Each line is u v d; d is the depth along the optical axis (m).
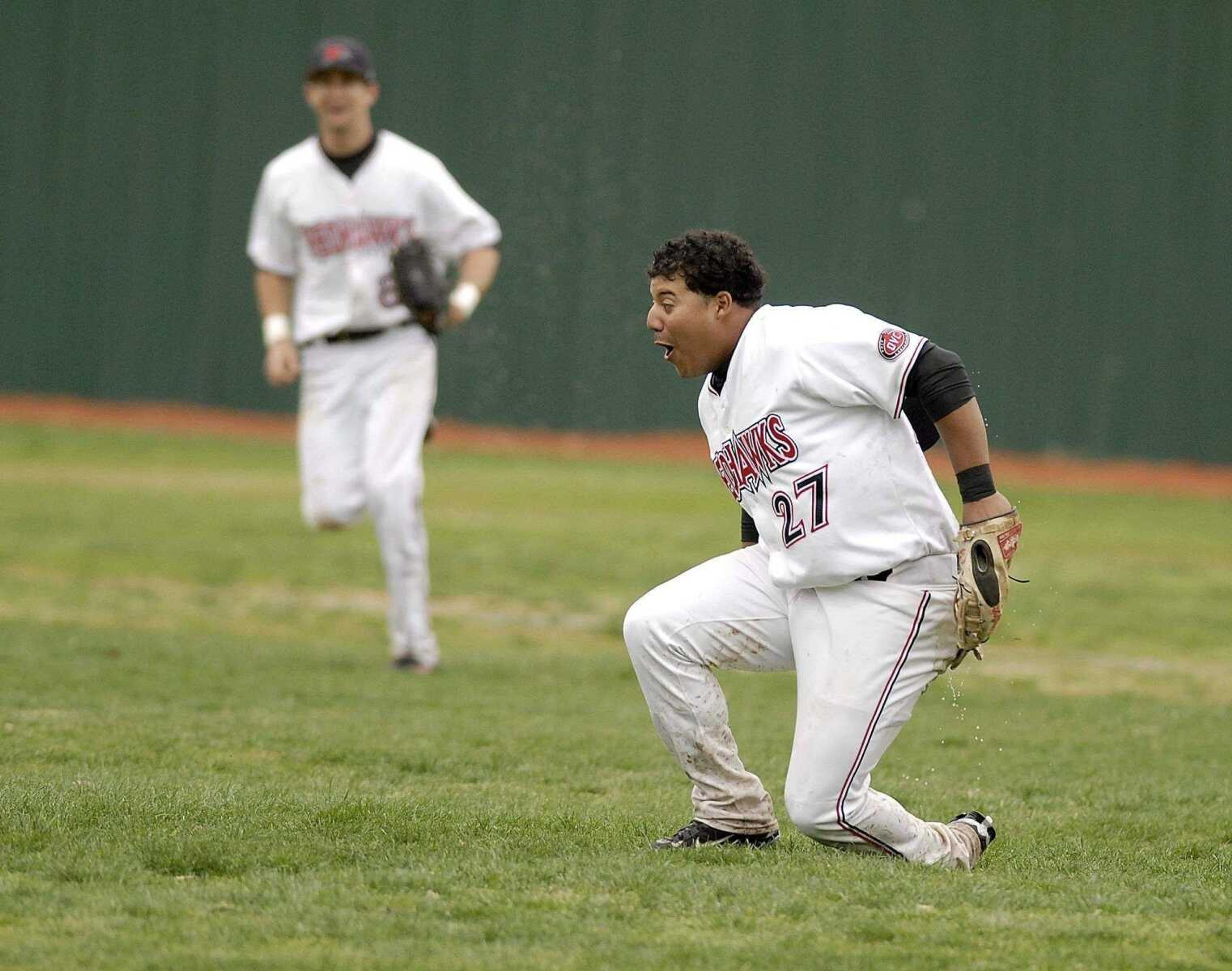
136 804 17.53
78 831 16.34
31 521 55.22
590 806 19.50
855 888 14.84
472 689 30.31
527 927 13.42
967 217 93.88
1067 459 93.50
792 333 15.52
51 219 97.00
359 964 12.32
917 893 14.71
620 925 13.60
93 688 27.66
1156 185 92.81
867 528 15.51
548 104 93.31
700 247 15.88
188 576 45.69
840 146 94.38
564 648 37.28
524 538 56.03
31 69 96.69
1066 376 93.50
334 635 37.97
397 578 32.50
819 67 94.12
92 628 36.09
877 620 15.64
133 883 14.60
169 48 96.31
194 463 77.12
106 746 22.31
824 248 94.75
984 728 28.06
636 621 16.59
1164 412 93.06
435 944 12.89
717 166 94.00
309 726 25.00
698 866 15.82
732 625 16.55
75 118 96.81
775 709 29.92
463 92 94.12
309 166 33.12
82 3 96.38
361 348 33.19
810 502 15.51
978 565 15.27
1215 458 92.75
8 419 91.25
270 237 34.00
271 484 70.06
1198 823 19.83
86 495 63.44
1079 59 92.88
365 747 23.30
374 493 32.44
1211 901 15.05
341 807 17.86
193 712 25.95
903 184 94.19
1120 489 84.00
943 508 15.86
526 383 91.62
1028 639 39.59
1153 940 13.56
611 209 93.19
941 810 20.41
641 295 93.00
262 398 97.00
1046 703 30.92
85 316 97.19
